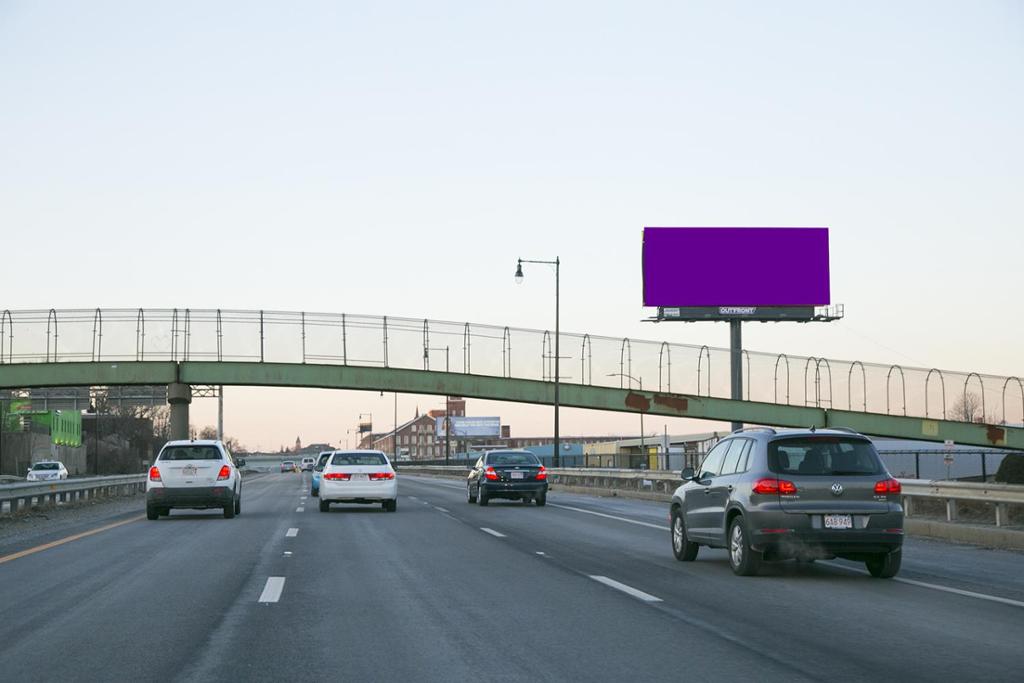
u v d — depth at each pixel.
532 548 18.23
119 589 12.53
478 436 182.75
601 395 62.97
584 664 8.05
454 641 9.05
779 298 62.28
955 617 10.38
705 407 63.09
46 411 95.50
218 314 60.44
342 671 7.82
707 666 7.96
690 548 15.94
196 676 7.64
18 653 8.51
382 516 28.14
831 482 13.45
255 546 18.55
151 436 133.38
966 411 71.75
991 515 23.70
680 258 62.25
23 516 28.08
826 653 8.47
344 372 61.25
